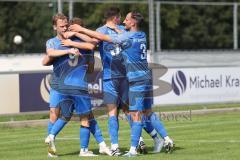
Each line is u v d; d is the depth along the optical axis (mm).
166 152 32281
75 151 34375
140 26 31672
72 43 31578
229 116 57625
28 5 174750
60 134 44406
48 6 172625
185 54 85125
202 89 62938
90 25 166875
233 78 64938
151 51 77312
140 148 32094
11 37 171500
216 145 35125
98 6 166250
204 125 48500
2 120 56188
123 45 31344
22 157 32156
